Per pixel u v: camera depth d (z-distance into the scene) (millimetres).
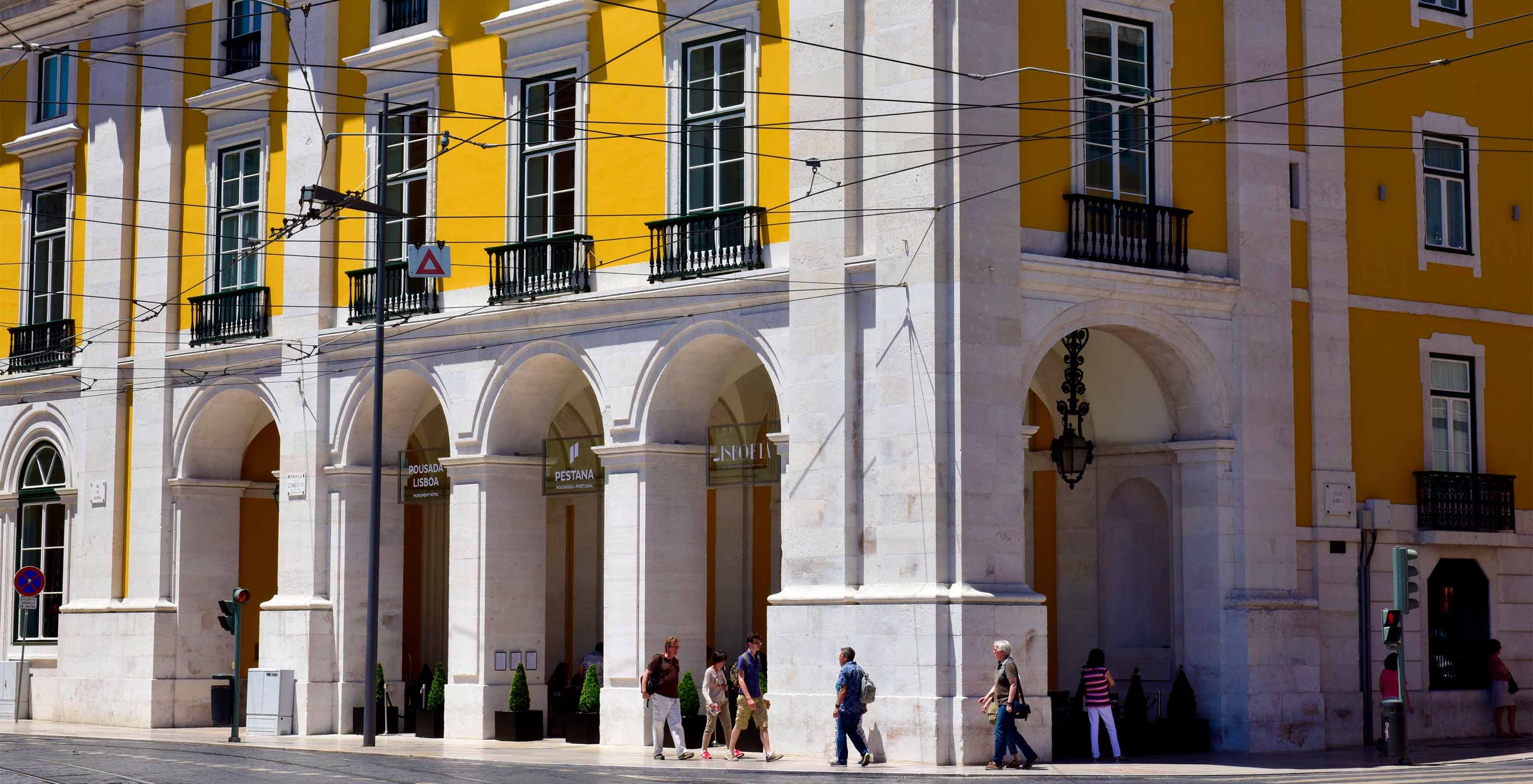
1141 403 21500
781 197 20328
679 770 17969
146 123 27078
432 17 23688
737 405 25062
